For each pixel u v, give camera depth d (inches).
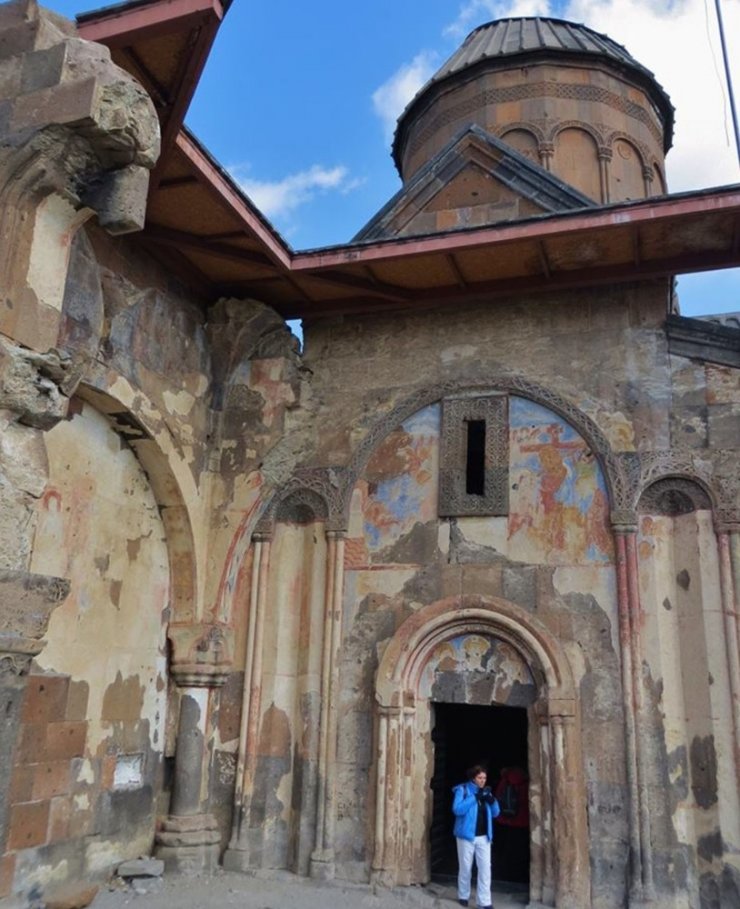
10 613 196.7
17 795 306.5
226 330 436.1
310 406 447.5
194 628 407.2
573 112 649.6
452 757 545.3
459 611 390.9
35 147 210.7
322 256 405.1
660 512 381.4
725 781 340.2
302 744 402.9
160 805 393.4
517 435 410.6
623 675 362.0
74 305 313.9
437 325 439.5
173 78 294.2
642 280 407.8
